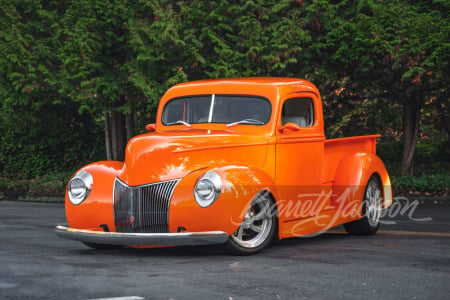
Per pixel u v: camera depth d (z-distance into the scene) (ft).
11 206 55.01
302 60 54.85
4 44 55.36
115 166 27.86
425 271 22.62
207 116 30.35
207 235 24.79
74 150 74.08
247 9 53.26
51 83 55.36
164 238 24.63
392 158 66.28
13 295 18.97
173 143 26.45
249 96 29.81
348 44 53.93
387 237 32.81
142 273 22.29
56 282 20.74
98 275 21.91
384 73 55.16
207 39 53.83
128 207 26.30
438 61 50.19
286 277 21.56
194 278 21.39
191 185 25.45
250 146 27.84
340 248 28.55
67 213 27.45
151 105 55.72
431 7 54.80
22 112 64.44
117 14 54.49
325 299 18.54
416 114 59.88
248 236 27.81
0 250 28.12
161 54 53.47
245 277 21.57
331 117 64.64
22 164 74.02
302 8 53.57
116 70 57.06
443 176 55.67
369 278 21.39
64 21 55.36
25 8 57.52
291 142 29.43
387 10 51.75
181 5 53.52
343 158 33.27
